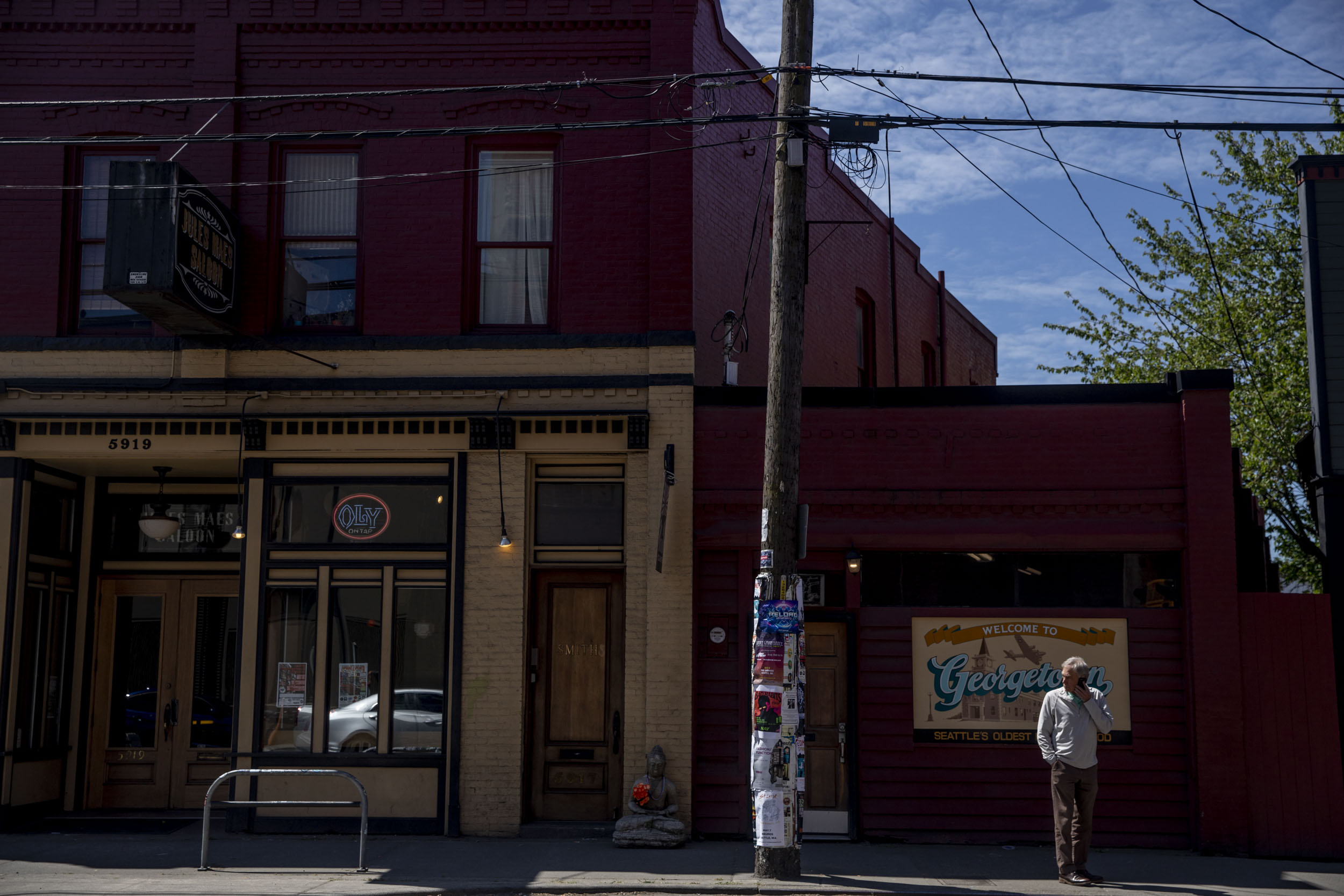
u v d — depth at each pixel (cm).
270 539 1239
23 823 1248
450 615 1208
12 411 1248
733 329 1322
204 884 927
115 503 1409
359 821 1190
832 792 1175
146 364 1253
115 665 1382
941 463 1194
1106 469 1180
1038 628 1172
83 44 1295
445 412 1223
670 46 1273
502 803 1179
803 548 960
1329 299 1186
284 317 1281
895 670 1173
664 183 1257
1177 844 1130
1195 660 1134
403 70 1291
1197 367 1994
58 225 1280
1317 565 2050
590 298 1252
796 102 993
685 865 1015
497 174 1298
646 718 1167
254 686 1213
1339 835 1104
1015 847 1133
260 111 1289
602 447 1218
